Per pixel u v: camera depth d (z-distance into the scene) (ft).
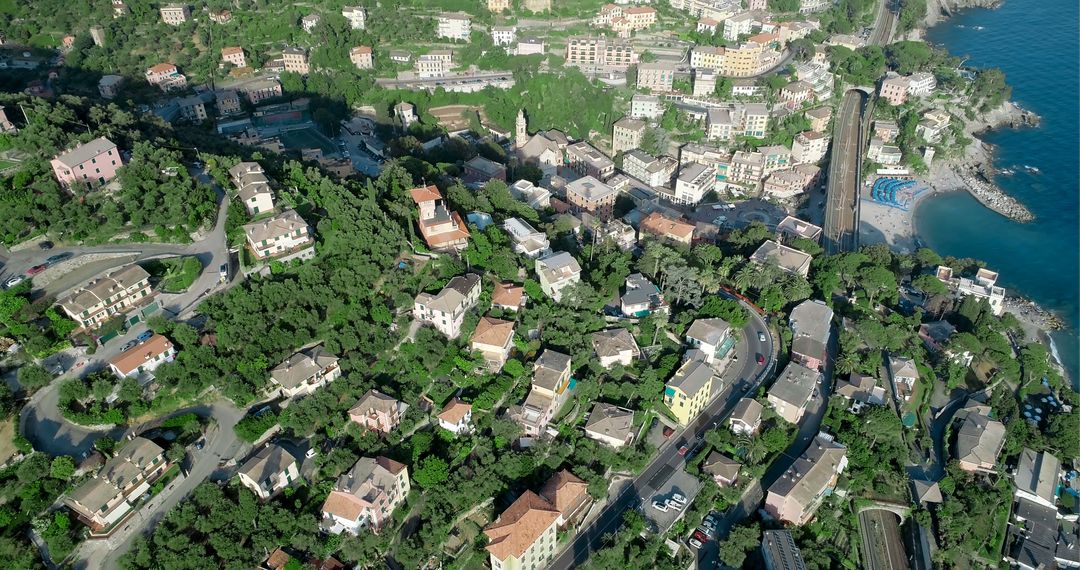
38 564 501.97
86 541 518.78
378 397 611.47
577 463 625.82
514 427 615.16
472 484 578.66
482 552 563.89
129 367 588.50
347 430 611.88
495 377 655.76
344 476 565.94
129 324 638.12
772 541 599.98
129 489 533.14
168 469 557.33
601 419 652.48
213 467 571.28
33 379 579.48
